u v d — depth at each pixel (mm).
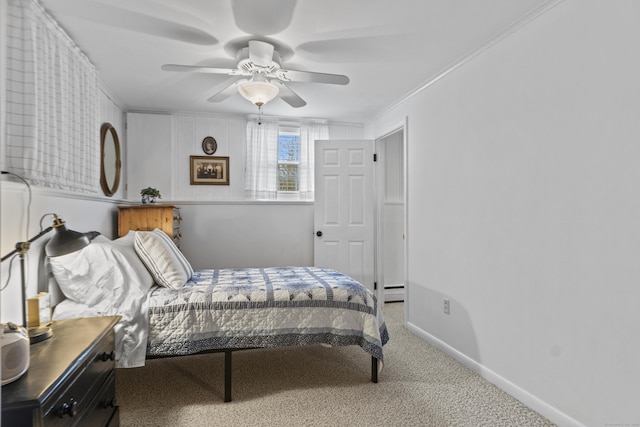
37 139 1900
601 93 1701
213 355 2871
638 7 1553
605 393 1688
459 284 2744
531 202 2090
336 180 4250
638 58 1552
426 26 2229
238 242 4230
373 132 4402
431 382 2412
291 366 2668
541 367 2023
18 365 1133
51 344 1409
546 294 1994
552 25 1956
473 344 2590
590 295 1757
